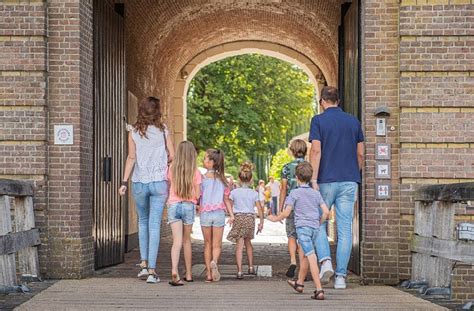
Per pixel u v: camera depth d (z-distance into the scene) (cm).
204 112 3969
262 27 2425
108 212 1362
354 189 1070
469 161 1128
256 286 1073
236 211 1233
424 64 1130
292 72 4231
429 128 1131
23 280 1125
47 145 1167
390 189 1145
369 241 1141
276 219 991
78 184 1168
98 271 1288
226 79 3972
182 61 2608
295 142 1195
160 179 1113
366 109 1151
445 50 1130
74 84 1171
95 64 1282
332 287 1085
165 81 2456
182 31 2269
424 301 938
